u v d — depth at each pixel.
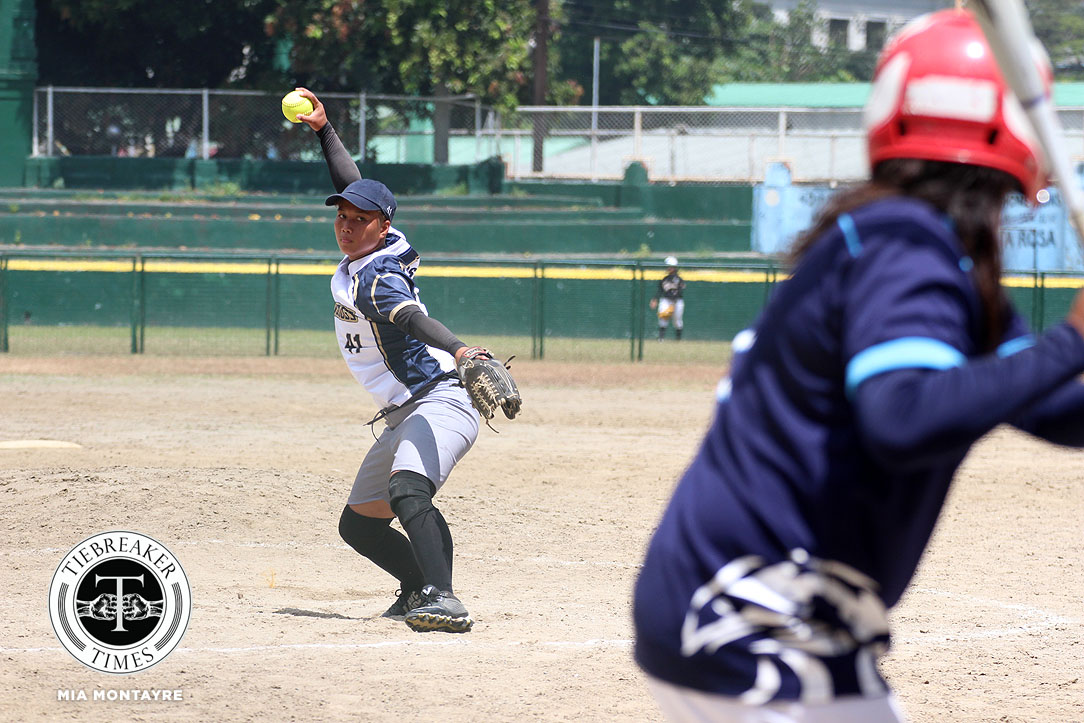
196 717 10.59
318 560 18.34
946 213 4.38
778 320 4.51
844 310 4.27
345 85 78.56
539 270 60.69
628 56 131.38
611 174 85.62
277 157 75.81
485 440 32.94
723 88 134.12
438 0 74.12
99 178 73.81
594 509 23.31
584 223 75.44
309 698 11.27
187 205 71.69
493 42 77.62
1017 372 3.83
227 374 46.75
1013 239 68.44
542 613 15.33
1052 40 167.12
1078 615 15.77
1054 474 28.88
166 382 44.00
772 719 4.52
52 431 31.94
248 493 21.36
